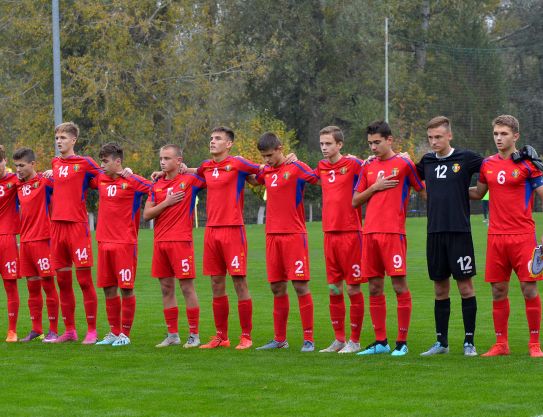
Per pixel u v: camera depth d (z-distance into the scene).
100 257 24.73
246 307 23.78
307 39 116.88
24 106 102.88
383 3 121.44
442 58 125.19
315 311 30.92
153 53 103.62
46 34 101.00
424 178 22.44
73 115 102.38
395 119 119.31
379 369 19.97
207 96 107.06
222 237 23.77
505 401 16.62
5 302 34.03
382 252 22.30
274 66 116.38
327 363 20.84
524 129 128.12
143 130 103.56
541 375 18.98
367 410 16.08
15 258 25.70
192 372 19.81
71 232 25.03
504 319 21.73
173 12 103.75
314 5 119.31
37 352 23.00
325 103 121.12
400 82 122.00
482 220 94.62
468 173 21.94
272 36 112.00
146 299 34.19
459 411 15.92
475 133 123.88
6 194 25.66
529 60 134.75
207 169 24.25
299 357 21.88
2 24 104.56
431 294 34.81
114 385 18.47
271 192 23.67
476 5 135.62
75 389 18.11
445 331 22.17
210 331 26.89
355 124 118.56
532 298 21.52
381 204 22.45
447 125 21.92
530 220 21.56
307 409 16.20
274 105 123.38
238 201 23.92
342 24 116.69
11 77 110.88
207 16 106.88
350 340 23.27
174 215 24.20
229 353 22.62
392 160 22.48
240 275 23.73
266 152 23.55
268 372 19.73
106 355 22.36
